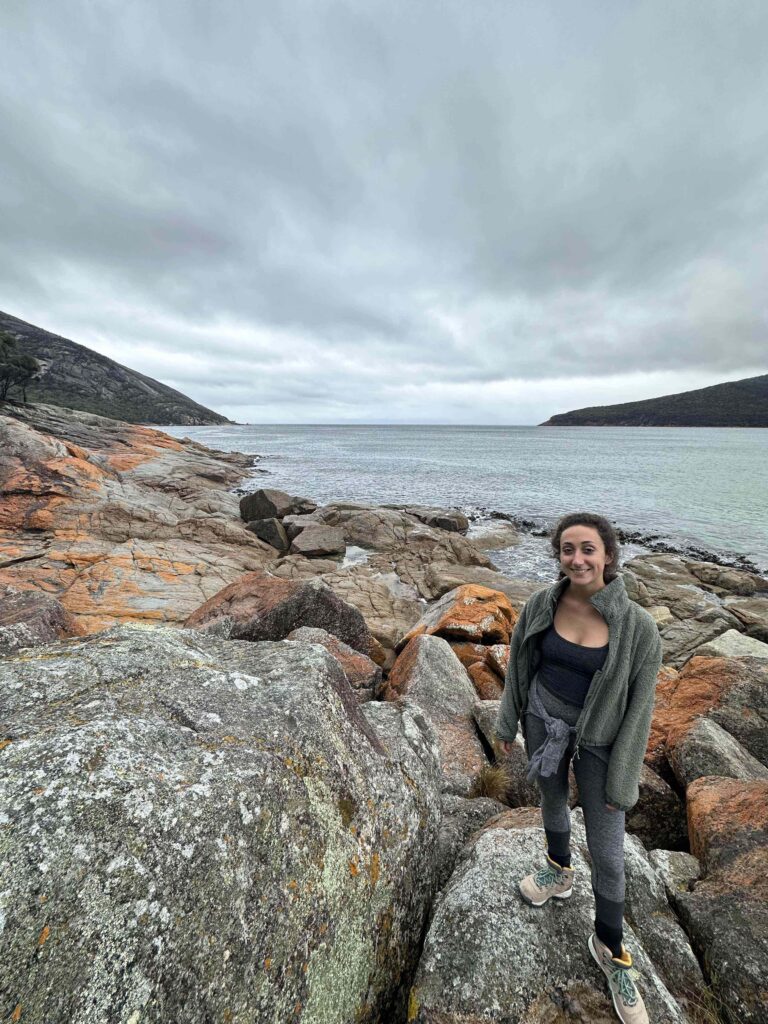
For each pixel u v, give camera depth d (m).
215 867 2.06
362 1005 2.53
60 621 5.87
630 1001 2.44
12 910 1.64
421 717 4.63
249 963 2.03
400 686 7.54
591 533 2.58
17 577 14.48
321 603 9.39
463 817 4.47
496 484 45.38
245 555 19.55
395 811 3.21
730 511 32.94
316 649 3.95
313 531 22.91
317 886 2.44
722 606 16.31
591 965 2.68
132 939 1.76
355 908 2.63
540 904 2.97
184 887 1.95
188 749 2.47
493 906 2.99
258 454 80.50
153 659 3.20
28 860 1.73
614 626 2.55
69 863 1.78
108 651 3.16
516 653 3.02
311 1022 2.20
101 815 1.94
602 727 2.57
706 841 3.78
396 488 42.72
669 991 2.76
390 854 3.02
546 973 2.63
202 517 22.41
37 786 1.95
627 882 3.43
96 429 52.31
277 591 9.74
